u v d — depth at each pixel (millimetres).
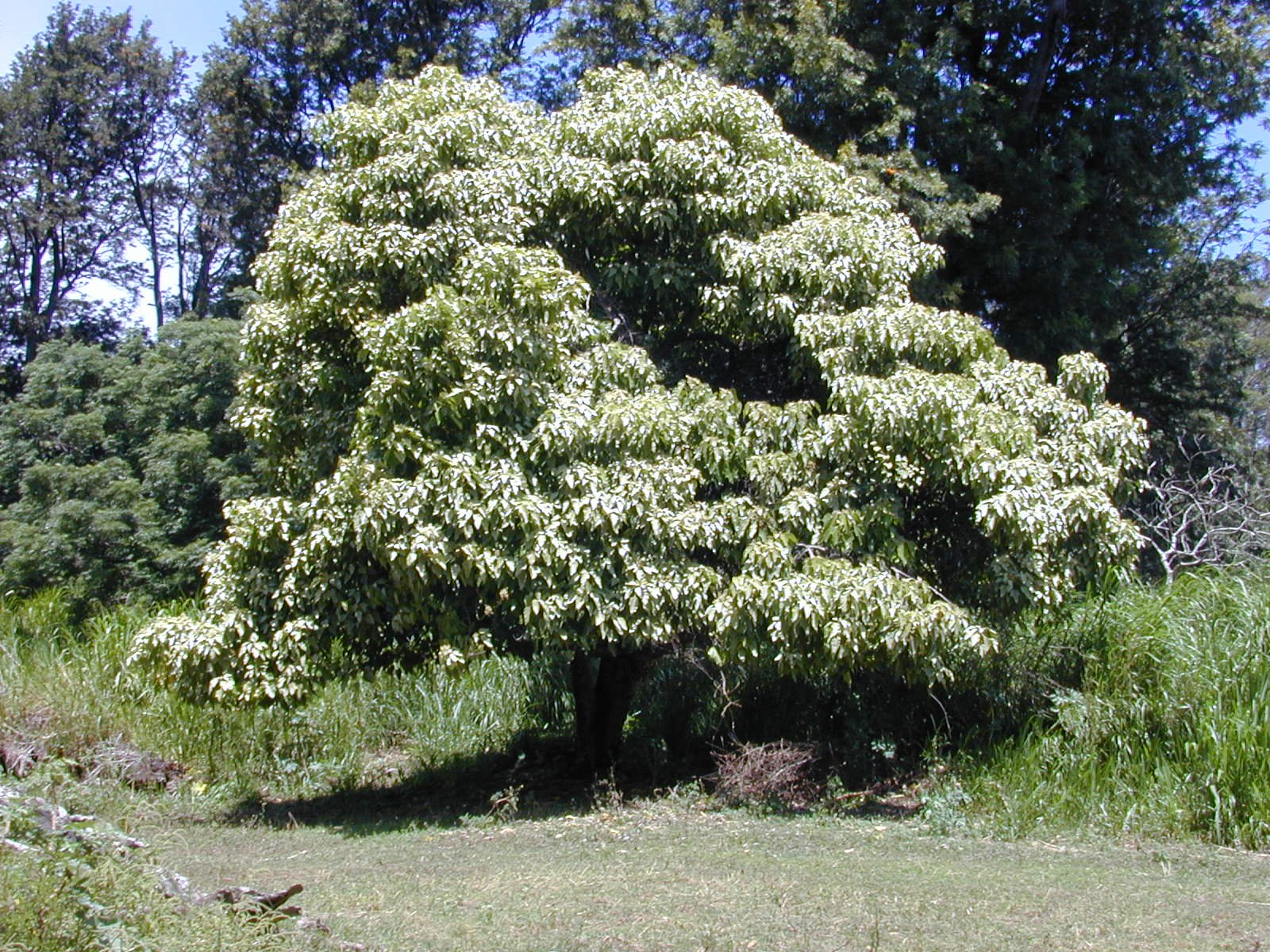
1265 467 21203
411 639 9203
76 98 31281
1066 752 8977
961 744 9523
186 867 7027
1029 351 17531
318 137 9797
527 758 11180
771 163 9672
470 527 7867
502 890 6254
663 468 8367
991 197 16000
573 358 8883
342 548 8156
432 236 8828
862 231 9289
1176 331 21500
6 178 29469
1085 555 9062
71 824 5332
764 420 8883
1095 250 18094
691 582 8219
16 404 21688
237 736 10766
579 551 8031
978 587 9172
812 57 16219
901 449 8422
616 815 8664
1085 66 19125
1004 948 5207
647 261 9648
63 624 13398
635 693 11156
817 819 8547
